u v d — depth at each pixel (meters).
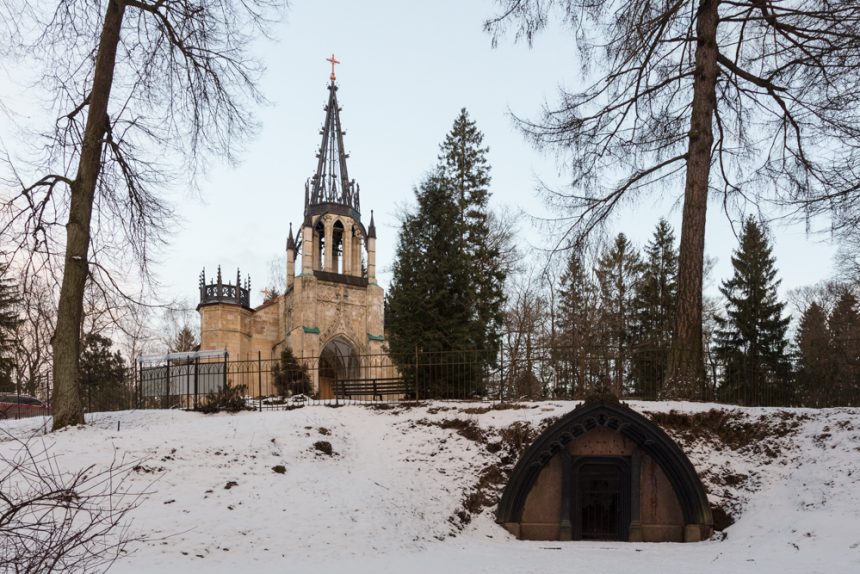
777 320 37.34
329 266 45.44
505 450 16.12
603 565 10.22
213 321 42.00
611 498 14.06
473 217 37.69
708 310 43.44
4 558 4.25
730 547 11.49
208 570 9.21
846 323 39.91
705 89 18.39
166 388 20.62
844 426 14.09
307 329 42.06
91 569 8.41
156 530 10.45
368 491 13.84
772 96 19.39
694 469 13.16
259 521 11.55
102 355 35.84
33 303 17.77
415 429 17.48
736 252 38.44
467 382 22.14
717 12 18.75
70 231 16.34
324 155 47.38
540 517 13.98
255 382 43.34
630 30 17.91
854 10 15.73
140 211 19.06
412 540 12.24
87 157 16.83
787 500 12.70
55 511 10.02
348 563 10.23
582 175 19.92
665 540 13.35
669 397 17.19
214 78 19.22
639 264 40.72
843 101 16.64
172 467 13.14
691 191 18.22
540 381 26.48
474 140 39.38
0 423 17.11
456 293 24.94
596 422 13.85
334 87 49.59
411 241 25.64
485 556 11.26
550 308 40.75
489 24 19.12
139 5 17.77
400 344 23.88
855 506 11.20
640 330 39.81
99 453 13.29
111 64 17.27
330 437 16.39
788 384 19.61
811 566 9.12
